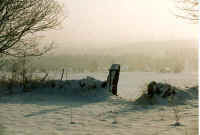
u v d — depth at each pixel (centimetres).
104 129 806
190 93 1434
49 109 1173
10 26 1511
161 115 1030
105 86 1641
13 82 1727
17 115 1025
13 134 732
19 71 1742
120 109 1191
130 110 1162
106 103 1361
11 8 1470
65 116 1018
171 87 1411
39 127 829
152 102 1309
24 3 1507
